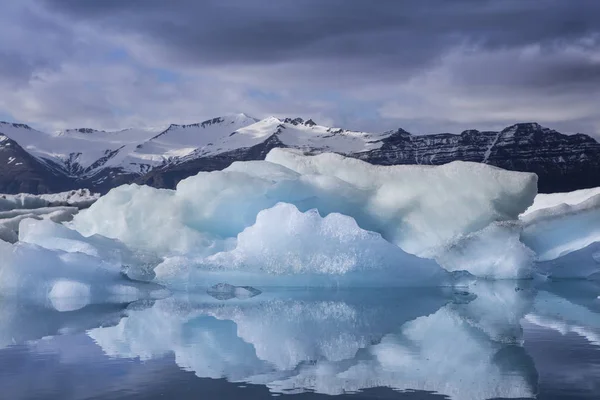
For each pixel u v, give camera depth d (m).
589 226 17.83
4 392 5.64
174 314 10.44
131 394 5.54
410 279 14.30
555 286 14.81
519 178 16.61
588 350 7.21
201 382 5.90
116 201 18.12
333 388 5.66
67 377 6.13
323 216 16.73
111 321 9.71
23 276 13.20
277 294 13.34
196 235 16.81
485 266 15.91
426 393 5.50
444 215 16.44
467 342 7.73
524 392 5.52
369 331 8.59
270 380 5.96
